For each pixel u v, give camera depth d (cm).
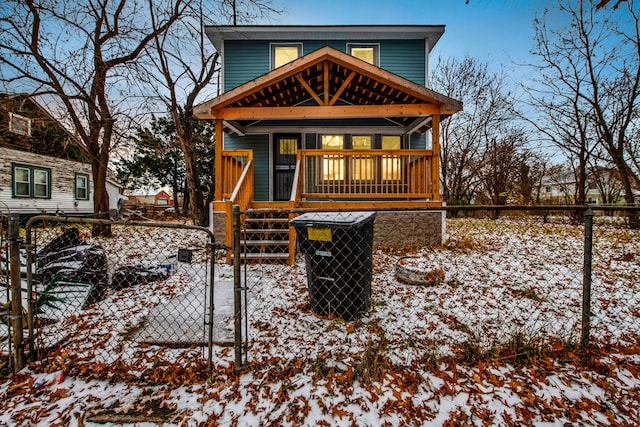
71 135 724
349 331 292
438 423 180
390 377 219
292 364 237
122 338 281
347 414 186
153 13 914
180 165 2494
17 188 1424
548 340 269
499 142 1836
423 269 440
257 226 631
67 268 371
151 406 193
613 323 314
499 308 353
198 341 272
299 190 665
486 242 771
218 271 515
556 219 1498
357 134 959
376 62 1040
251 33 1016
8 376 221
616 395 201
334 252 314
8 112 647
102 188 911
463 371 226
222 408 191
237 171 705
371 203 684
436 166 671
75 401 197
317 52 635
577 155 1291
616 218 1339
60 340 268
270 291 410
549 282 446
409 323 313
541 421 181
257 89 646
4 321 287
